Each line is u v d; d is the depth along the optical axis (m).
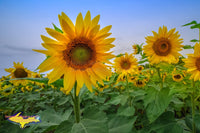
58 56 0.32
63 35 0.31
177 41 0.57
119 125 0.36
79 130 0.26
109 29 0.33
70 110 0.45
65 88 0.32
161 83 0.56
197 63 0.43
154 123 0.47
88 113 0.31
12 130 0.38
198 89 0.50
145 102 0.47
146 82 1.07
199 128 0.47
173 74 0.81
